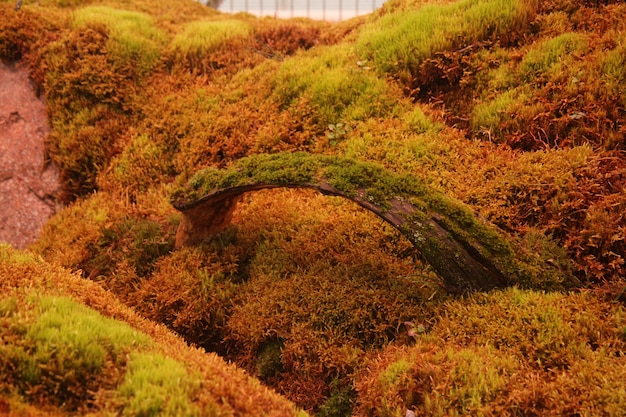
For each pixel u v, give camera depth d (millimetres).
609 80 5691
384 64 7238
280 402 3484
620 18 6496
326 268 5117
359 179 4820
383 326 4508
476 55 6898
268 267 5379
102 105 8188
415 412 3717
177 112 7797
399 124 6445
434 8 7719
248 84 7812
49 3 10625
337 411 4262
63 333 3209
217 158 7031
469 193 5395
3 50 8656
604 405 3373
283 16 13141
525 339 3967
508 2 7168
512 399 3514
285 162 5160
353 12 12523
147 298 5566
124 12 9953
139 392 2928
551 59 6348
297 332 4680
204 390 3117
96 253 6477
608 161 5184
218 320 5277
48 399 2982
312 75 7223
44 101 8359
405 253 5250
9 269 4074
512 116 6047
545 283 4418
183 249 5840
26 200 7609
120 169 7414
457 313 4340
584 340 3910
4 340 3123
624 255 4555
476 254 4457
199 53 8758
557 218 4938
